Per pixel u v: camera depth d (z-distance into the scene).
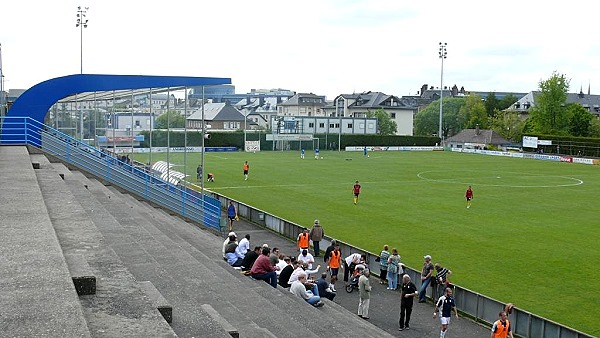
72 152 30.83
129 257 12.67
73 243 9.86
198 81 31.34
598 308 22.69
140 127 41.59
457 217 41.56
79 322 5.72
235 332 8.85
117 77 31.00
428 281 22.94
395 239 34.34
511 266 28.58
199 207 30.92
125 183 30.78
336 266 25.02
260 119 188.00
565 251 31.78
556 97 130.00
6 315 5.87
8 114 30.77
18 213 11.30
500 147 124.06
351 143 118.62
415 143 122.44
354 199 49.25
